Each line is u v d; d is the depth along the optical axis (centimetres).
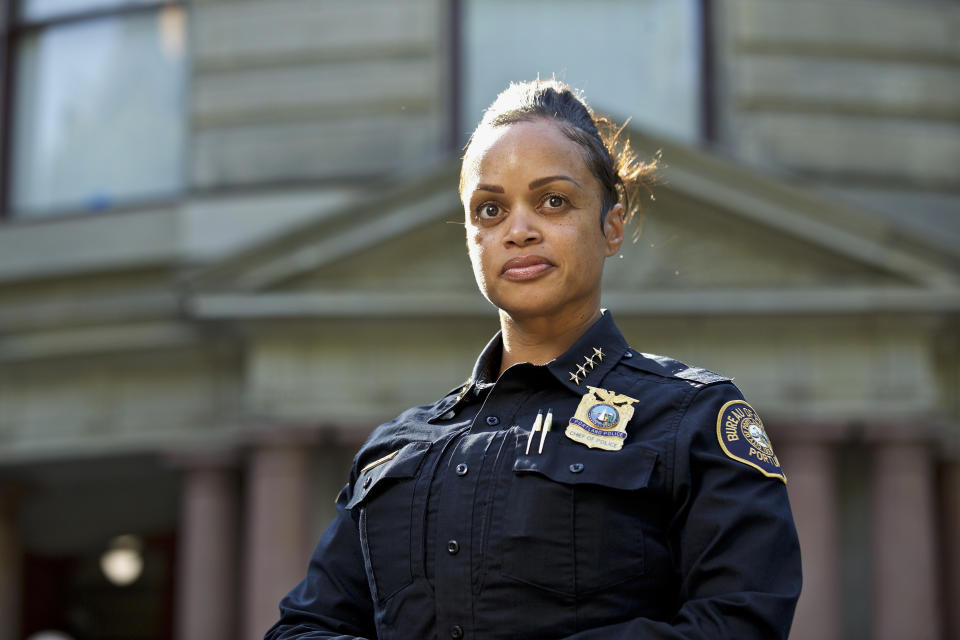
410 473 175
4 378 1174
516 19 1159
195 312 1030
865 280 1046
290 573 1020
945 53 1174
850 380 1056
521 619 159
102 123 1202
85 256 1148
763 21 1156
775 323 1058
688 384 172
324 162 1131
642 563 161
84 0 1222
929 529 1032
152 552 1361
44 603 1360
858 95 1155
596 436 166
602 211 186
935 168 1155
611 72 1158
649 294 1029
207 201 1136
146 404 1141
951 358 1105
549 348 186
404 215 1022
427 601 166
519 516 162
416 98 1134
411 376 1056
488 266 181
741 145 1136
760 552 158
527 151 179
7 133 1214
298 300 1028
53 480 1241
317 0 1156
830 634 1006
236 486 1112
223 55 1161
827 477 1040
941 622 1059
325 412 1048
